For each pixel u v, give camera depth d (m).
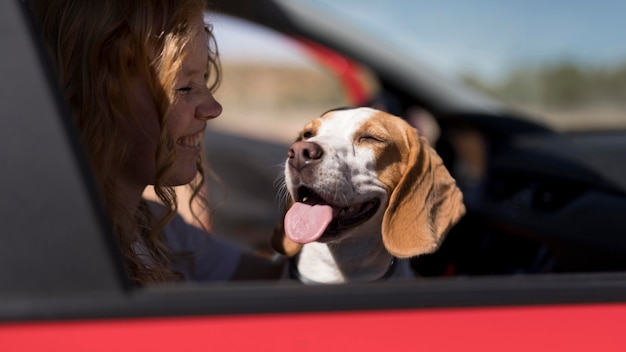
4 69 1.20
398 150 2.38
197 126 1.96
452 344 1.21
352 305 1.23
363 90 4.41
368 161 2.31
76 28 1.72
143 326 1.16
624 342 1.24
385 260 2.42
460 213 2.38
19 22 1.23
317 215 2.21
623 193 2.77
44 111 1.19
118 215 1.75
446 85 4.08
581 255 2.58
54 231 1.15
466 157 3.86
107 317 1.15
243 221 4.09
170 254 2.12
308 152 2.20
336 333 1.20
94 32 1.71
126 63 1.73
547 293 1.29
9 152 1.17
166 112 1.78
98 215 1.19
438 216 2.35
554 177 2.90
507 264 2.70
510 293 1.28
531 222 2.75
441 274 2.81
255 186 4.21
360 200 2.27
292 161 2.21
